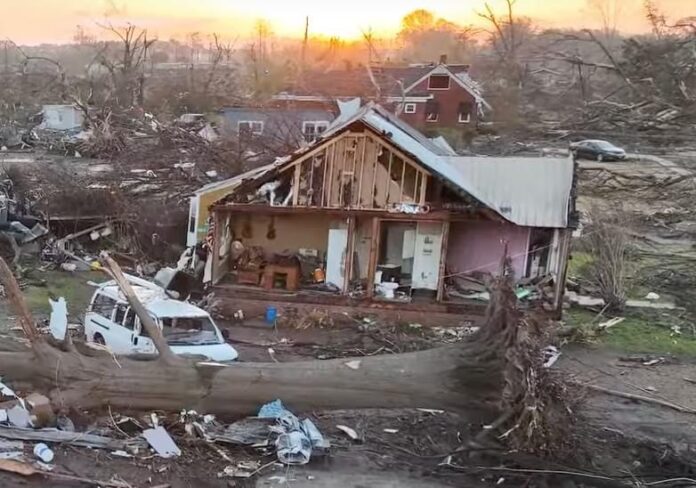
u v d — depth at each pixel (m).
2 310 18.70
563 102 59.88
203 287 21.84
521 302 19.28
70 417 10.82
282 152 34.22
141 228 27.20
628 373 16.53
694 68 51.84
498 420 10.23
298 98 54.47
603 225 25.59
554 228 20.27
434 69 53.66
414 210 19.95
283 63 83.94
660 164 44.56
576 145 47.09
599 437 12.12
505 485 10.12
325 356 16.62
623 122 51.53
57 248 25.61
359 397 10.74
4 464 9.32
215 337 14.58
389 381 10.58
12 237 24.78
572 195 20.86
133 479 9.44
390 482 9.99
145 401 10.99
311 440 10.69
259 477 9.84
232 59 95.69
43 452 9.68
